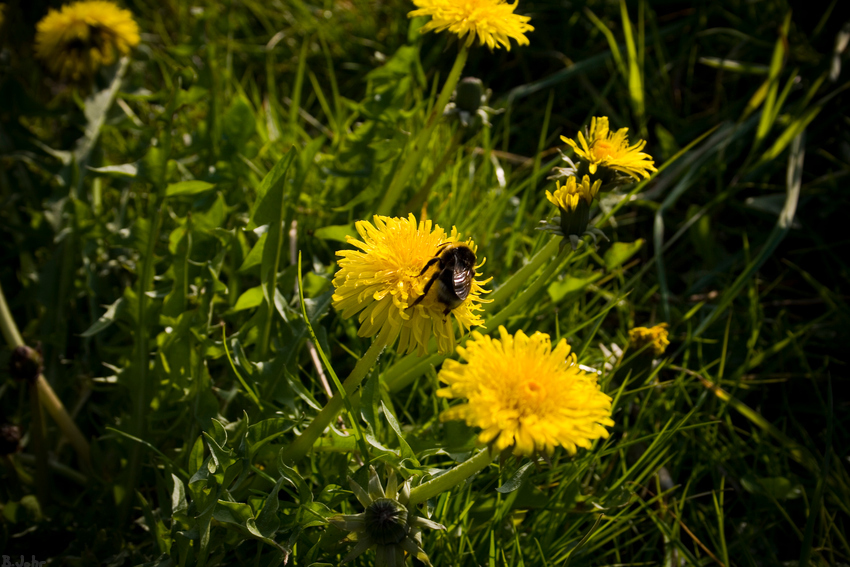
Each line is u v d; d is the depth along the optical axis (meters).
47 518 0.45
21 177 0.54
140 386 0.46
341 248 0.51
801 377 0.52
